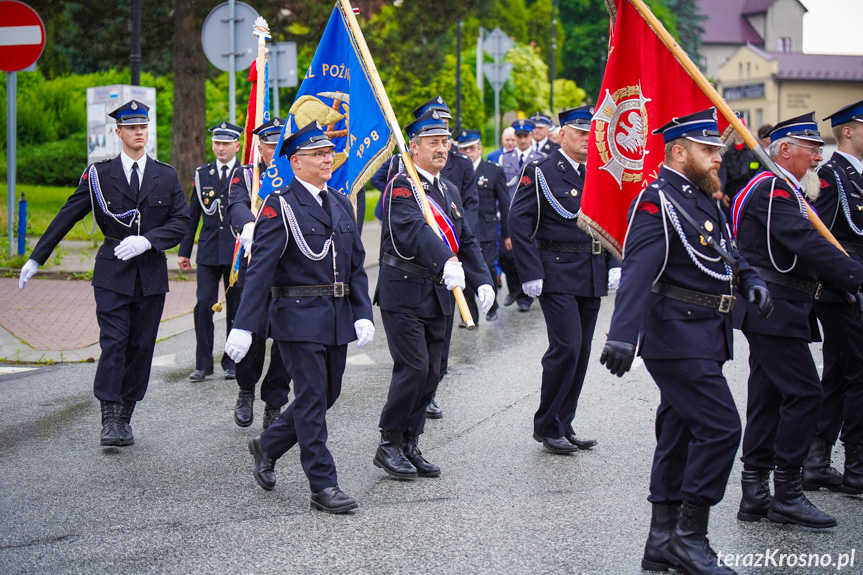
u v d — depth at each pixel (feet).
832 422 18.15
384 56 71.51
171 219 21.89
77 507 17.06
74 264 46.93
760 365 16.49
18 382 26.68
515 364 29.12
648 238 14.06
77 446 20.86
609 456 19.99
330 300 17.13
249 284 16.58
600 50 200.13
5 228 53.36
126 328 21.29
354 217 17.98
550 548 14.99
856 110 18.53
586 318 20.81
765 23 319.06
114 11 61.26
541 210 20.33
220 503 17.26
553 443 20.24
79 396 25.17
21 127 91.97
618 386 26.04
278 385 21.95
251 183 25.02
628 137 18.21
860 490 17.74
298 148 17.08
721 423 13.75
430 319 18.88
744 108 239.71
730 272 14.38
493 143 130.00
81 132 94.32
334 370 17.47
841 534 15.66
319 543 15.29
